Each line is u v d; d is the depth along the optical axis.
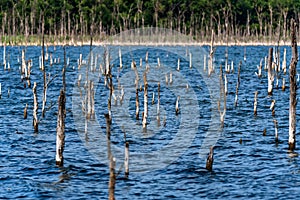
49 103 130.38
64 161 76.88
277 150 83.75
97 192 64.25
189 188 65.94
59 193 64.00
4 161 77.31
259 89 158.12
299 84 169.38
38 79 179.62
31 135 93.62
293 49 74.38
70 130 97.12
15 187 66.19
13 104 128.38
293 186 66.81
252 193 64.31
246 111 120.31
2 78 181.12
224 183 67.94
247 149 84.62
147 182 67.94
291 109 81.19
